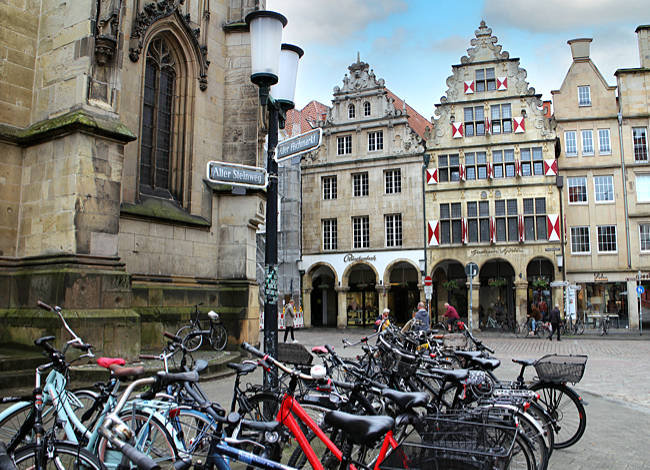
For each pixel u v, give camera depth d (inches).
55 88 450.0
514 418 176.9
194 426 171.9
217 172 257.8
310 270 1496.1
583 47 1418.6
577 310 1354.6
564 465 230.1
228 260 597.9
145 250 521.7
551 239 1311.5
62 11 457.7
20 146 454.6
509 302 1407.5
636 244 1342.3
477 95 1412.4
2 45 452.4
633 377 509.0
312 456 150.3
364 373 243.3
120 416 171.2
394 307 1512.1
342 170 1487.5
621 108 1381.6
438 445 143.8
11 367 355.9
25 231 444.5
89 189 421.4
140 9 537.0
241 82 626.5
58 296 394.3
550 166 1333.7
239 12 637.9
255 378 443.5
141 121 530.0
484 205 1374.3
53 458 151.3
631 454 247.9
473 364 273.1
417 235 1400.1
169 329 523.5
